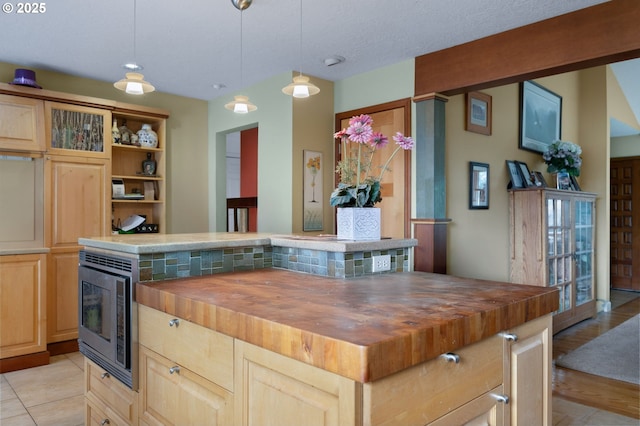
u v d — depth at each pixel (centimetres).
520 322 140
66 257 366
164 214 440
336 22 290
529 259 424
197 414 143
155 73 396
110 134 390
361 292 156
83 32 303
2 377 312
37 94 347
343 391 96
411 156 362
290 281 181
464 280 186
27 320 329
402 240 215
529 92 472
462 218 381
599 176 541
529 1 259
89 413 217
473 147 396
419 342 103
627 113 602
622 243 700
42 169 354
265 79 417
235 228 568
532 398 149
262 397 118
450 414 115
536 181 471
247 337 120
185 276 192
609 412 268
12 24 289
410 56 355
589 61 271
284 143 400
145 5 264
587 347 396
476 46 320
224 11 273
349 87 412
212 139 489
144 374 172
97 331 206
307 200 404
